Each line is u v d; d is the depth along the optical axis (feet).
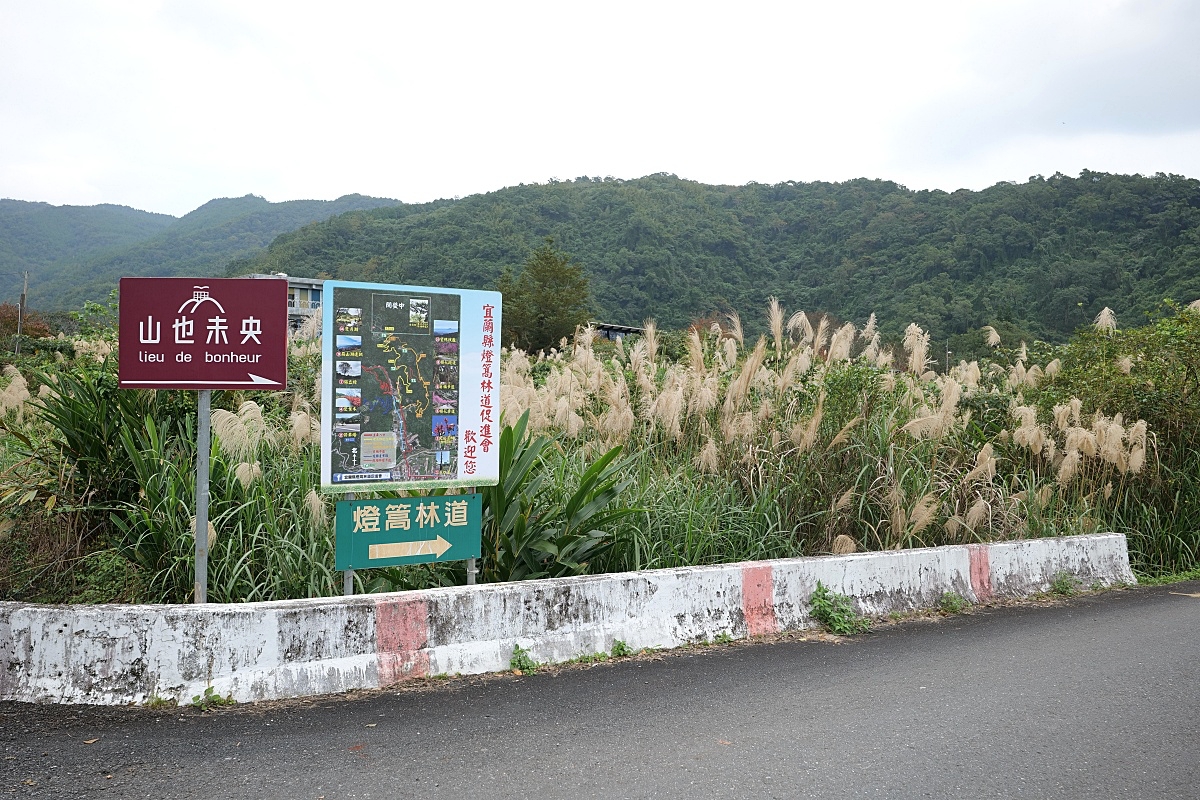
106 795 12.36
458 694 17.30
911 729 16.08
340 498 20.01
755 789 13.34
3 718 14.96
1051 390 42.16
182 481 20.95
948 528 30.45
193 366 17.39
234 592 19.97
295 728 15.20
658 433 30.76
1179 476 37.86
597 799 12.82
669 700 17.38
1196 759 15.02
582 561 23.70
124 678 15.98
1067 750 15.28
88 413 22.36
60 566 21.81
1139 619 26.02
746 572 22.89
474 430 20.51
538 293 193.88
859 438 30.12
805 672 19.56
